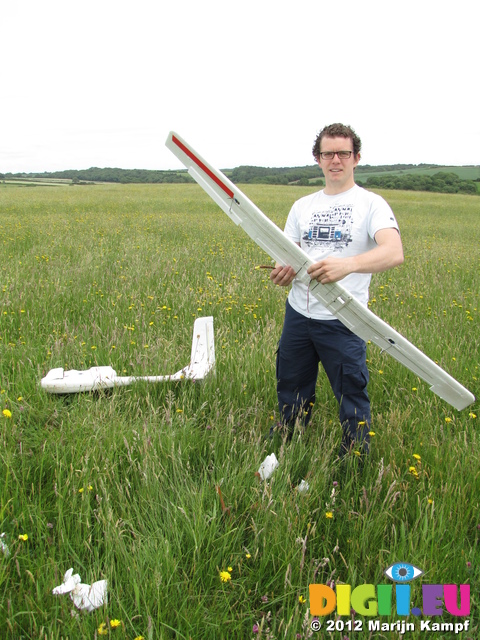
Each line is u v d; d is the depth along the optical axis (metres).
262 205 24.88
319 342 2.71
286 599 1.91
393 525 2.09
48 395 3.31
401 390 3.63
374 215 2.55
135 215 18.03
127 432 2.79
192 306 5.43
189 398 3.34
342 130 2.59
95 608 1.78
